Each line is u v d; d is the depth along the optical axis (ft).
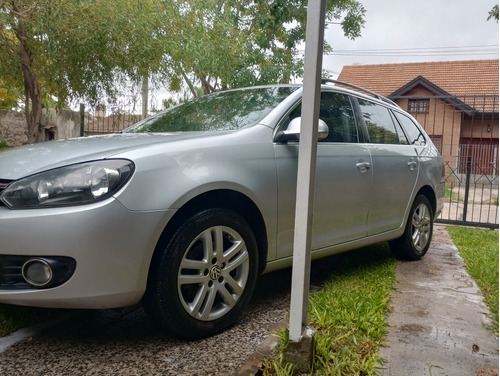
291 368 6.16
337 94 11.29
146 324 8.32
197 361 6.86
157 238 6.78
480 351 7.25
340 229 10.48
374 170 11.53
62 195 6.46
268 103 9.78
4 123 28.66
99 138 8.57
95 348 7.28
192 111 10.57
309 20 6.08
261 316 8.94
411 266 13.26
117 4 15.44
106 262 6.40
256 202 8.20
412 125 15.06
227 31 21.22
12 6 14.55
